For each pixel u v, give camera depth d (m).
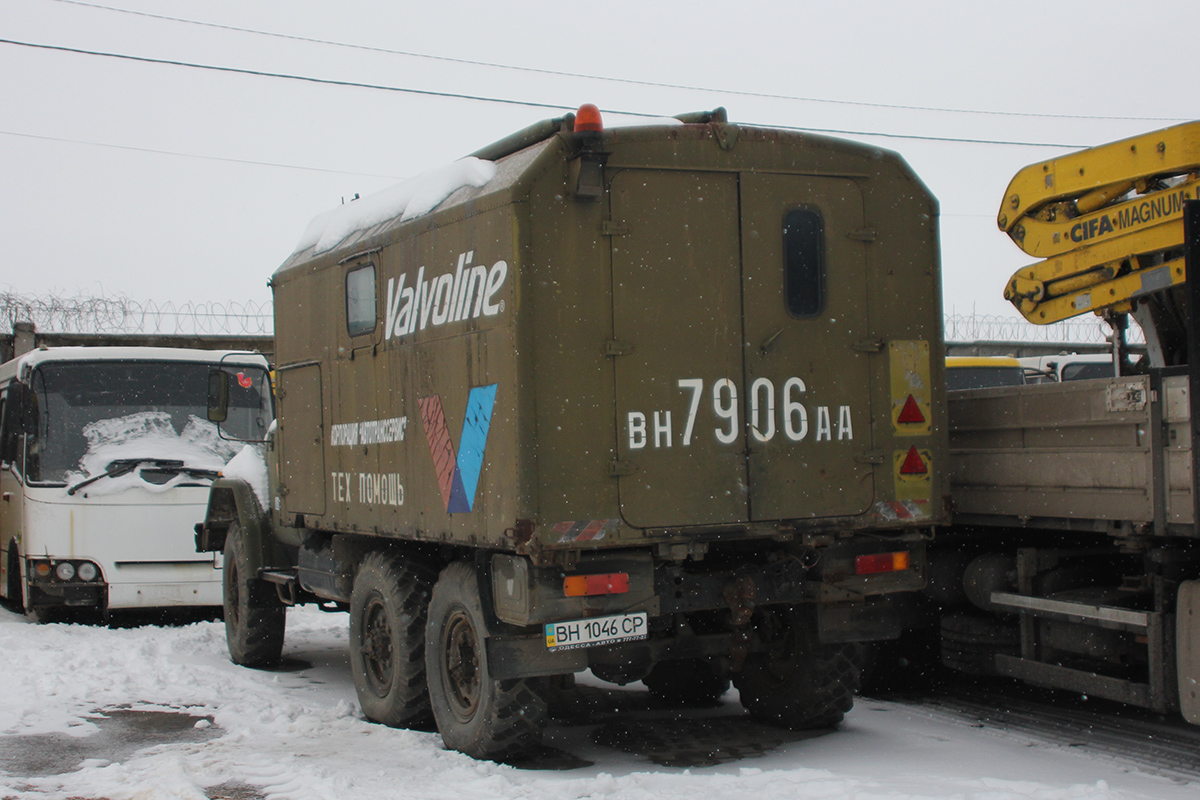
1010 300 7.40
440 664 6.26
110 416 11.85
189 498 11.52
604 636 5.47
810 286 6.01
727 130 5.85
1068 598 6.12
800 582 6.02
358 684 7.27
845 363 6.06
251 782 5.44
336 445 7.63
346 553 7.68
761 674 6.83
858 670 6.53
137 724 6.89
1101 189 6.82
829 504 5.96
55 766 5.84
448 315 6.02
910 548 6.29
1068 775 5.41
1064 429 6.02
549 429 5.38
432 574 6.88
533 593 5.34
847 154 6.12
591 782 5.26
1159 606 5.46
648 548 5.65
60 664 8.64
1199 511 5.14
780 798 4.96
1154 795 5.00
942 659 7.18
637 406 5.57
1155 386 5.39
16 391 11.67
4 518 13.26
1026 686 7.79
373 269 7.02
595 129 5.45
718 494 5.71
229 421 12.21
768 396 5.86
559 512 5.36
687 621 6.09
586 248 5.52
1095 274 6.84
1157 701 5.43
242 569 9.27
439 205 6.23
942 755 5.88
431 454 6.23
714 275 5.79
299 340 8.27
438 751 6.06
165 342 18.30
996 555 6.79
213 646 10.34
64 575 11.16
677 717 7.14
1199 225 5.19
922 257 6.29
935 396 6.28
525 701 5.73
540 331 5.39
